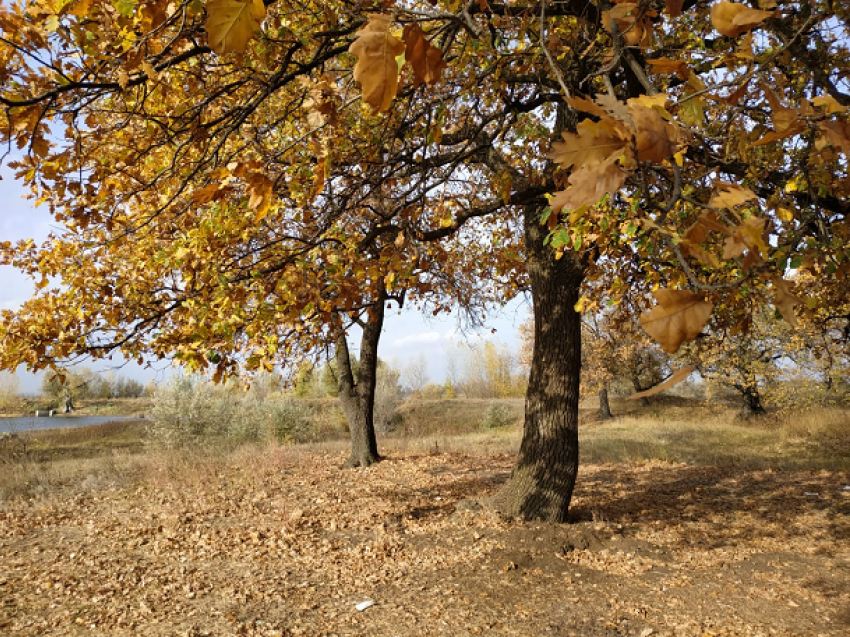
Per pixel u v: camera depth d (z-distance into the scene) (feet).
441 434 72.18
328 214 14.56
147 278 14.07
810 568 19.25
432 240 18.76
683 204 7.91
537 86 16.63
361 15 8.65
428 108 13.43
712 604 16.72
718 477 34.83
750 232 2.16
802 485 31.45
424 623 16.15
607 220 10.67
